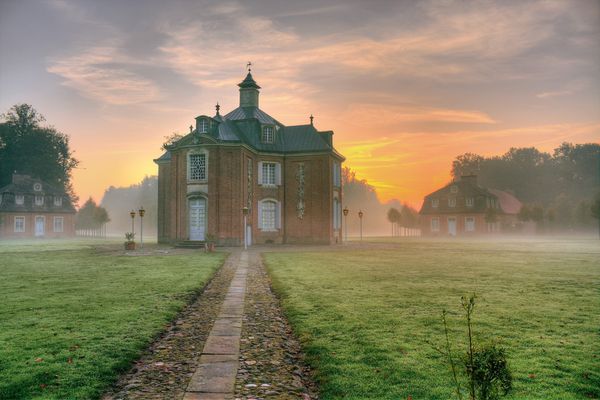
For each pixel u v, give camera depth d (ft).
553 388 19.31
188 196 119.65
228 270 64.28
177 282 49.34
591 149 329.31
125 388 20.07
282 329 30.32
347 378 20.52
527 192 315.99
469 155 343.05
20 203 210.38
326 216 132.26
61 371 21.33
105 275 55.47
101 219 240.32
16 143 243.40
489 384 14.52
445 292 42.68
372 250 105.81
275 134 137.69
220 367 22.71
